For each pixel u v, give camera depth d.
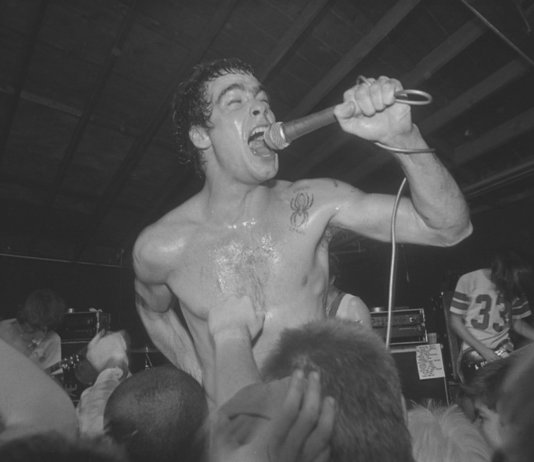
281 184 1.39
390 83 0.95
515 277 2.69
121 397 0.82
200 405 0.84
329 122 1.05
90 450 0.56
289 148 4.66
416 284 6.45
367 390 0.61
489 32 3.04
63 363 3.08
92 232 6.37
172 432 0.77
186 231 1.34
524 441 0.36
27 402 0.72
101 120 4.43
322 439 0.56
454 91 3.71
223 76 1.32
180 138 1.50
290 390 0.58
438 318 4.36
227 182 1.29
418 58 3.42
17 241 6.81
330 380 0.60
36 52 3.86
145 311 1.62
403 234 1.19
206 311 1.27
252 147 1.26
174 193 5.53
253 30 3.44
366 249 7.07
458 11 2.97
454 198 1.06
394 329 3.47
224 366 0.89
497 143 4.09
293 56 3.58
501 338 2.78
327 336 0.67
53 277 6.96
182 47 3.66
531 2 2.43
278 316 1.21
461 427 0.89
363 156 4.75
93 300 7.13
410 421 0.90
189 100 1.36
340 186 1.30
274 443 0.56
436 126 3.86
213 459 0.58
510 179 4.50
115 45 3.52
